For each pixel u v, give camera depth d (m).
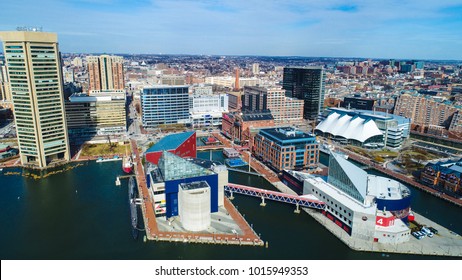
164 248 154.88
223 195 193.75
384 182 189.88
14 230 170.00
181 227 171.38
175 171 177.38
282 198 196.75
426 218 186.25
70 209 194.00
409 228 166.75
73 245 157.12
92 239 162.25
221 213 187.12
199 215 166.50
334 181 194.25
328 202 182.12
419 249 154.38
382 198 169.00
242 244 157.62
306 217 186.50
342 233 167.25
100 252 151.50
